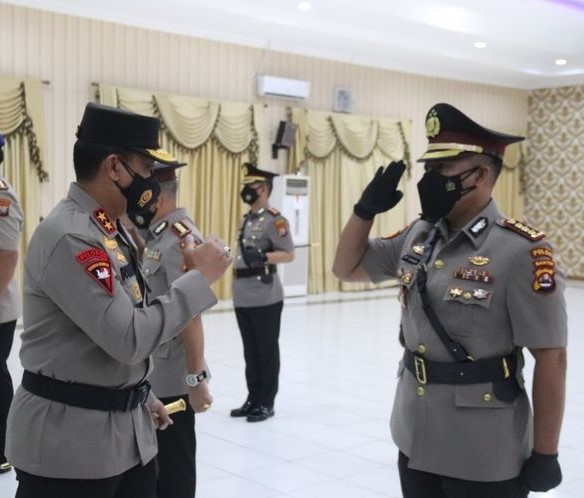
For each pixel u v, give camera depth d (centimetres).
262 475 414
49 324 195
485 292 210
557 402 208
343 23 1074
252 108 1101
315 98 1189
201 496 382
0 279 354
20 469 196
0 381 392
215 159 1070
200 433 486
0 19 883
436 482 225
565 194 1484
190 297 197
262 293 513
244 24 1027
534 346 206
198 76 1056
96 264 186
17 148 895
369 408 553
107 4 930
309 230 1179
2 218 350
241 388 600
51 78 926
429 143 224
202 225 1066
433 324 217
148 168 204
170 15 981
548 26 1146
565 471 428
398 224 1293
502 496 214
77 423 193
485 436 212
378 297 1178
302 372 664
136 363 192
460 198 217
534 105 1513
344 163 1209
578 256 1470
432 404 216
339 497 385
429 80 1345
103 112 197
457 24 1102
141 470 213
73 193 200
